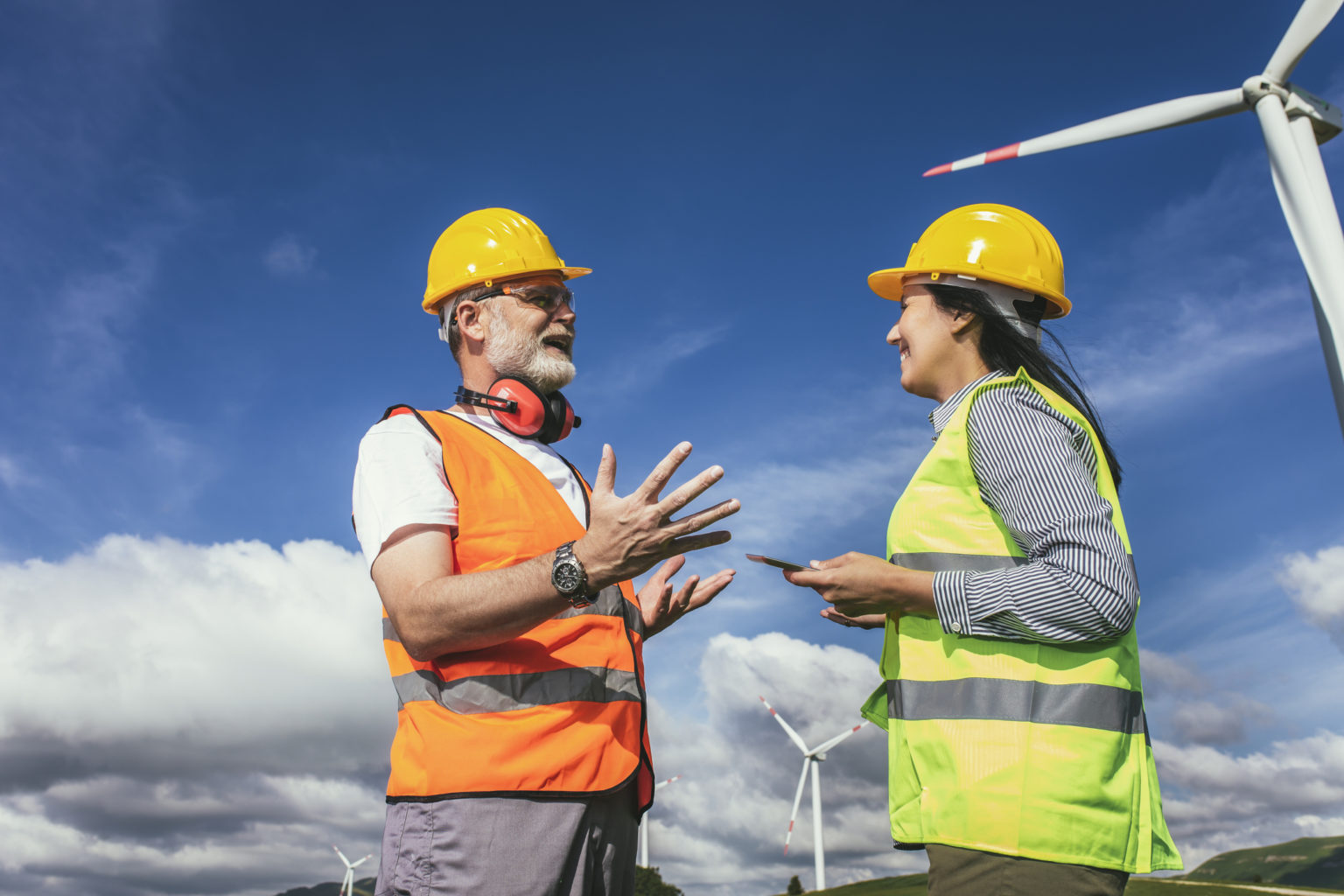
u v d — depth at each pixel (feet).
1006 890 7.88
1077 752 8.01
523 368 12.32
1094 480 8.87
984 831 7.99
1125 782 8.18
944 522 9.21
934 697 8.73
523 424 11.89
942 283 10.44
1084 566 8.00
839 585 9.14
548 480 11.43
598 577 8.69
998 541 8.95
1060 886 7.81
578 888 9.25
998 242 10.48
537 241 12.89
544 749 9.22
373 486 10.17
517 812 8.99
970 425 9.11
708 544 9.06
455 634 9.02
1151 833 8.25
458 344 12.76
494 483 10.66
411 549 9.56
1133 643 8.71
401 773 9.55
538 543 10.39
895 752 9.25
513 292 12.43
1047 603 8.01
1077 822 7.86
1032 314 10.64
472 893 8.75
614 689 10.09
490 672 9.52
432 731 9.36
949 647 8.77
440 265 12.96
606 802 9.77
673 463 8.38
